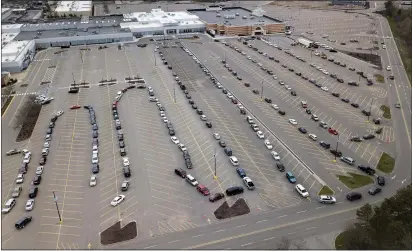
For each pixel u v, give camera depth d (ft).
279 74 612.70
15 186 336.49
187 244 268.00
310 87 557.74
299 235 274.16
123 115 468.34
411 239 246.88
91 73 620.90
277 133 422.82
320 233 275.80
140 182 337.72
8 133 431.02
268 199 312.91
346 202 309.01
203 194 318.86
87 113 477.36
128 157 377.30
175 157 376.89
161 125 442.50
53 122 450.30
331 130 423.64
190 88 553.23
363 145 399.24
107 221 291.99
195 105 491.31
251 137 414.41
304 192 315.78
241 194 319.06
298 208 302.25
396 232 247.29
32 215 299.99
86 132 429.38
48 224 290.15
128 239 273.54
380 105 497.87
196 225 285.43
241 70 632.38
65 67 654.53
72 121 455.63
